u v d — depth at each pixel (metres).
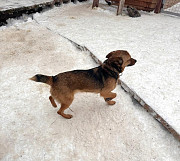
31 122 0.89
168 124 0.82
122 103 1.01
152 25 2.05
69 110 0.97
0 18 1.75
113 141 0.81
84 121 0.91
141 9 2.56
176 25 2.10
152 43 1.59
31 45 1.53
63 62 1.35
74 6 2.61
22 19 1.97
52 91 0.83
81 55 1.45
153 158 0.75
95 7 2.54
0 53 1.39
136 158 0.75
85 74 0.83
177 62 1.31
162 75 1.16
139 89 1.02
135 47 1.50
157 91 1.02
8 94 1.03
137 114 0.94
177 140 0.80
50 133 0.84
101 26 1.93
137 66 1.23
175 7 2.79
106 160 0.75
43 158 0.74
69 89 0.82
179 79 1.12
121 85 1.10
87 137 0.83
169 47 1.54
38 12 2.19
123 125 0.88
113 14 2.38
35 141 0.80
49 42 1.57
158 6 2.51
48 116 0.92
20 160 0.73
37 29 1.77
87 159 0.75
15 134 0.82
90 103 1.01
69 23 1.96
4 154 0.75
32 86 1.10
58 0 2.41
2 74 1.18
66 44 1.56
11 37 1.61
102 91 0.90
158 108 0.90
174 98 0.97
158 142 0.81
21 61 1.33
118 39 1.64
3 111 0.93
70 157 0.75
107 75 0.86
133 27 1.96
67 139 0.82
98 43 1.54
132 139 0.82
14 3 2.02
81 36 1.66
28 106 0.97
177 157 0.75
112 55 0.87
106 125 0.89
